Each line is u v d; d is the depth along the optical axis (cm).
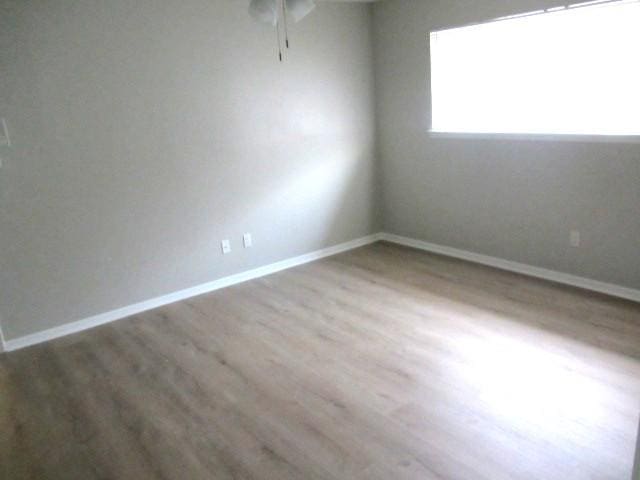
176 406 255
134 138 361
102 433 238
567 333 300
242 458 213
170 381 280
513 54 376
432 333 312
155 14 354
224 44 388
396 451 210
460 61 416
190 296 408
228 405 253
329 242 493
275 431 229
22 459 224
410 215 498
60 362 312
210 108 390
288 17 420
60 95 328
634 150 321
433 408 238
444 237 469
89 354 320
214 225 411
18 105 315
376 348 299
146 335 341
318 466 205
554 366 266
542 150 372
